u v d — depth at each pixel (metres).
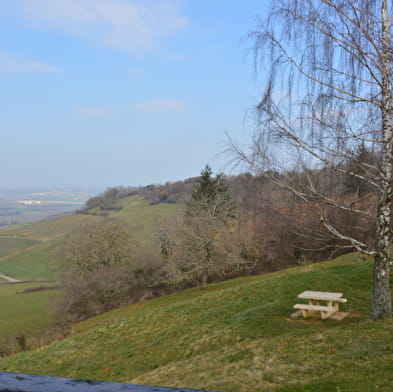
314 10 8.27
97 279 40.97
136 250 48.53
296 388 6.74
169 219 48.12
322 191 9.06
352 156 8.48
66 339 18.16
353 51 8.20
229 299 17.73
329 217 10.50
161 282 42.59
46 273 71.56
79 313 38.81
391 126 8.74
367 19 8.12
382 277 10.27
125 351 14.70
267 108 8.51
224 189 38.41
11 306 47.56
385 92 8.26
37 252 83.62
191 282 44.22
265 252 38.06
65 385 0.79
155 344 14.66
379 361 7.30
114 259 47.06
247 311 15.34
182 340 14.23
